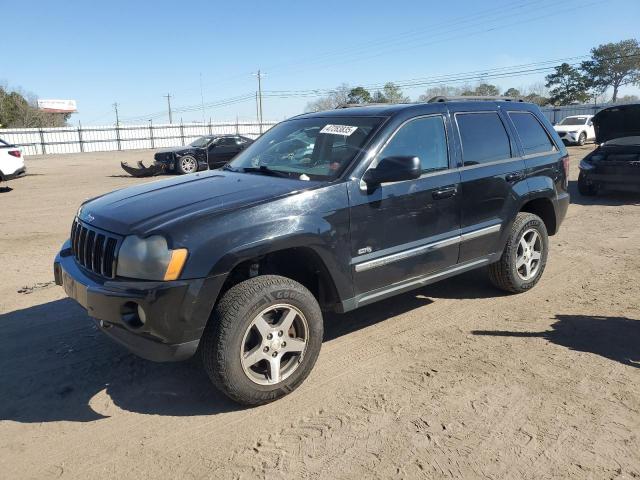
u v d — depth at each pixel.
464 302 5.24
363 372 3.87
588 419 3.21
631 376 3.71
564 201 5.72
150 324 3.09
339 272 3.76
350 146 4.07
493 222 4.88
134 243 3.17
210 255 3.17
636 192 11.10
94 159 33.84
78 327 4.79
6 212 11.37
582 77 62.12
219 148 20.27
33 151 42.69
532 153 5.37
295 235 3.46
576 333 4.45
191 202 3.51
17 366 4.07
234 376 3.27
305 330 3.56
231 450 3.01
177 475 2.82
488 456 2.89
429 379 3.74
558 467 2.79
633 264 6.42
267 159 4.49
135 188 4.22
